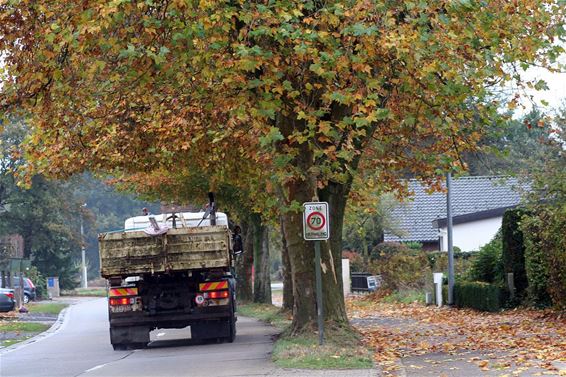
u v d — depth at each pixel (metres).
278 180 19.41
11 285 56.88
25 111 19.30
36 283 75.25
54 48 16.67
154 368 19.03
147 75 17.77
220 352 22.16
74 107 20.14
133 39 16.69
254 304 47.16
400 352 20.08
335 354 18.84
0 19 16.83
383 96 20.34
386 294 46.69
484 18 19.11
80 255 122.00
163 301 24.70
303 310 21.84
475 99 23.75
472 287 33.97
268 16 17.12
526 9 19.95
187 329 33.16
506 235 32.12
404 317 33.56
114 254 23.92
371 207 35.19
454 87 18.72
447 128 21.59
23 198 82.31
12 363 22.11
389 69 18.88
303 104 18.59
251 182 31.67
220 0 16.92
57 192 85.69
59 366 20.78
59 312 51.50
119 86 20.12
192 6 16.53
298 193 21.88
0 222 83.19
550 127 28.62
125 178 41.44
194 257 23.92
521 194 30.09
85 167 28.31
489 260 36.03
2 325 37.38
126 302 24.69
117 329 24.81
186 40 17.06
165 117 23.75
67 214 89.19
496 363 16.83
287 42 18.28
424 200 62.97
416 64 18.03
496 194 62.88
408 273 46.38
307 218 20.33
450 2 17.86
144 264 23.91
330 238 22.56
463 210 62.44
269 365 18.36
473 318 29.94
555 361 16.48
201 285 24.69
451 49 18.03
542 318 26.81
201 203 43.28
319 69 17.05
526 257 30.64
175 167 30.69
